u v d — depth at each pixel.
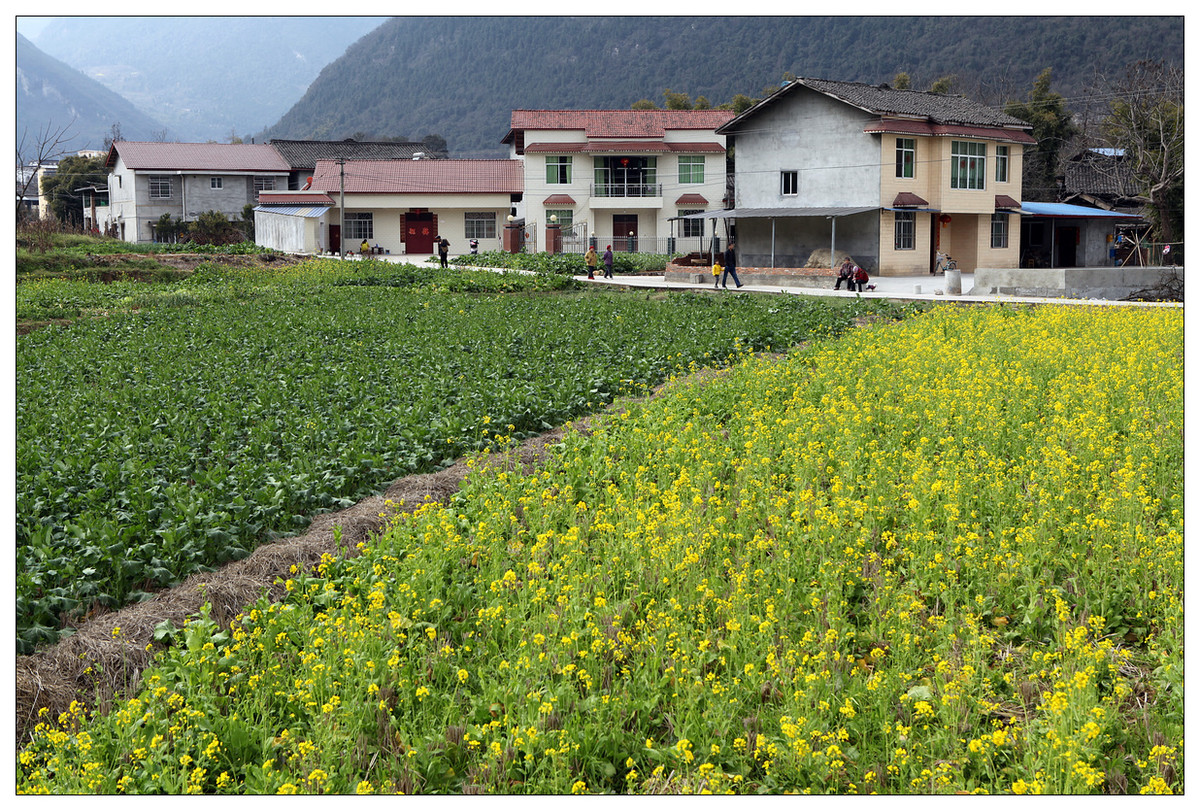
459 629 6.55
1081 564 7.11
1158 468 9.15
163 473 9.84
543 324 20.77
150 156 57.28
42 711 5.80
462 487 9.31
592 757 5.23
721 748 5.20
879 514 8.05
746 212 40.78
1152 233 50.31
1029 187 58.47
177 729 5.46
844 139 38.59
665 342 17.50
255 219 55.38
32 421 11.78
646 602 6.77
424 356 16.48
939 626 6.11
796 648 5.94
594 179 53.75
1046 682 5.85
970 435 10.26
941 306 23.31
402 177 54.81
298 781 5.06
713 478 9.19
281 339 19.02
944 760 5.11
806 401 12.14
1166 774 5.05
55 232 44.09
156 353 17.36
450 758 5.32
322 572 7.39
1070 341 16.59
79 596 7.04
